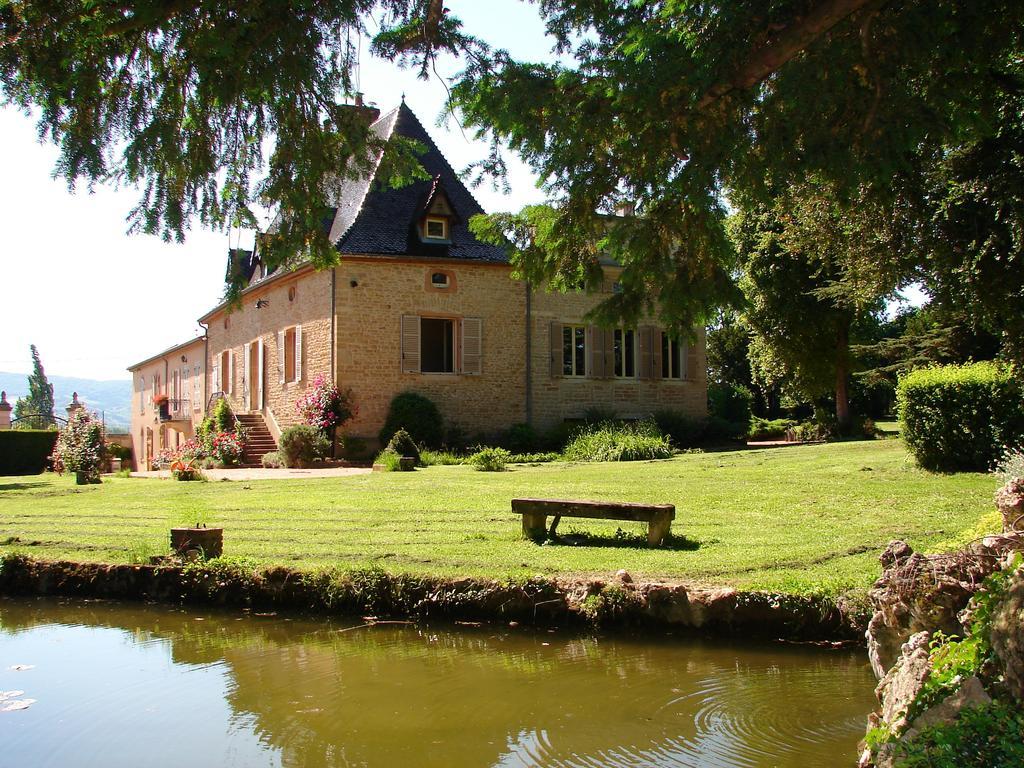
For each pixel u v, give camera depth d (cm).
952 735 317
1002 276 1028
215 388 3073
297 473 1900
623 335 2547
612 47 548
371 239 2239
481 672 607
